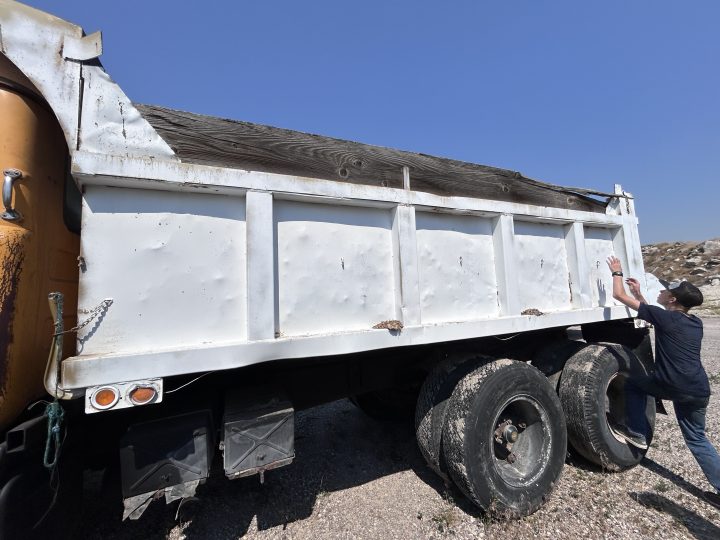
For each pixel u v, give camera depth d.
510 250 3.04
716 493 2.98
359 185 2.37
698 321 3.07
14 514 1.59
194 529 2.67
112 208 1.75
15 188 1.67
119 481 2.35
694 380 2.95
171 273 1.84
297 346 2.07
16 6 1.65
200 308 1.89
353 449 3.85
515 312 3.03
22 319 1.64
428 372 3.24
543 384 2.99
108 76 1.77
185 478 1.93
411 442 4.00
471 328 2.76
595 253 3.84
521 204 3.16
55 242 1.93
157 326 1.79
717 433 4.00
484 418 2.66
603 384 3.38
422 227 2.70
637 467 3.48
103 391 1.60
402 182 2.82
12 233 1.60
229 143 2.24
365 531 2.64
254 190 2.02
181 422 1.99
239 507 2.91
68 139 1.67
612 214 4.01
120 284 1.73
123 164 1.72
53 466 1.64
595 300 3.72
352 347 2.25
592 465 3.50
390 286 2.52
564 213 3.45
